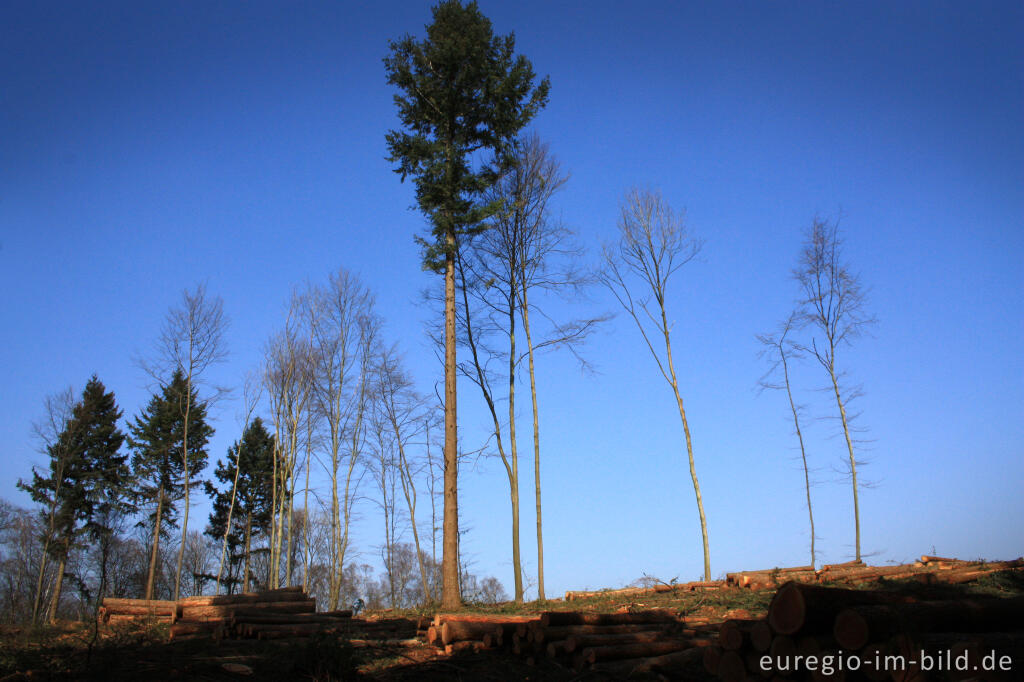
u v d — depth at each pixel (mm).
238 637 12828
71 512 38688
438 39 20609
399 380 34969
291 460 35219
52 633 14312
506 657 10039
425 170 19797
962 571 16672
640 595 18766
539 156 24469
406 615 17359
